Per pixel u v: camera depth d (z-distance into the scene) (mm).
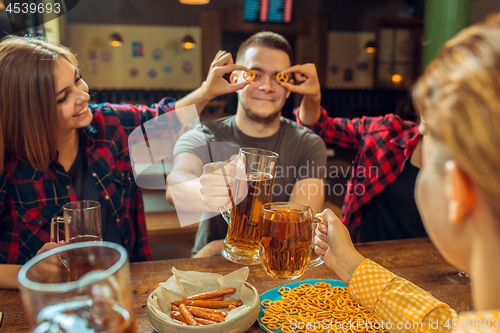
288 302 746
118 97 6070
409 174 1471
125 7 6047
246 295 702
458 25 3271
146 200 2975
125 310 365
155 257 2518
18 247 1124
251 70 1324
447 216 329
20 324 685
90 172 1206
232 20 6113
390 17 6586
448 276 891
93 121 1243
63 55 1061
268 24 6207
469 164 268
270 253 709
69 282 364
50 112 1003
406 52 6719
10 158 1080
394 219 1507
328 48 6594
